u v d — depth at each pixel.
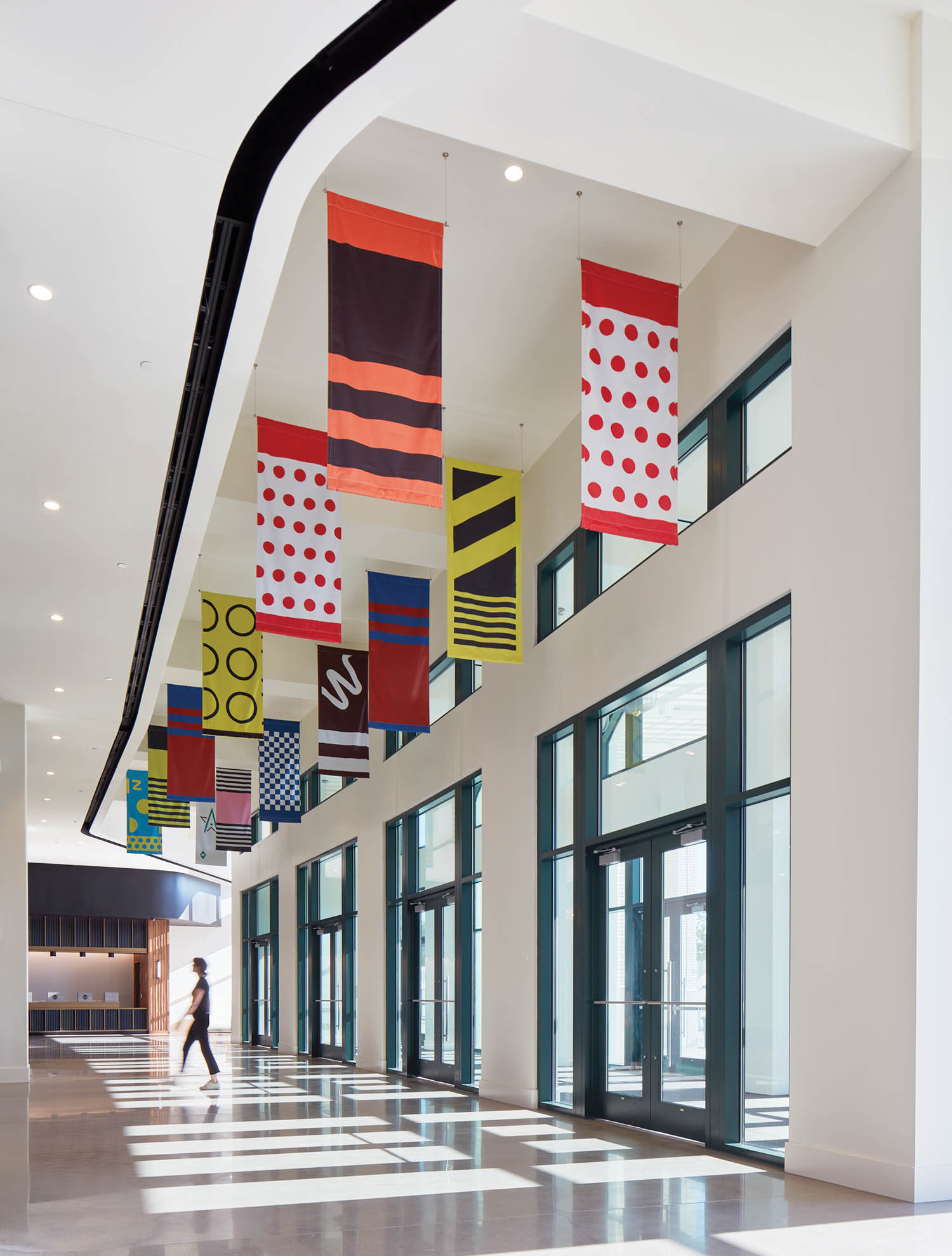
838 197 7.23
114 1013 39.22
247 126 4.98
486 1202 6.15
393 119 6.53
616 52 6.05
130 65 4.61
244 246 5.93
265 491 9.91
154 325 6.54
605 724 10.80
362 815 18.64
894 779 6.47
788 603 7.82
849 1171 6.48
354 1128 9.60
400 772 16.94
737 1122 8.06
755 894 8.12
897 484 6.70
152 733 19.64
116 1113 11.14
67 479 8.64
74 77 4.66
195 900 40.59
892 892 6.39
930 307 6.68
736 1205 5.98
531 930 11.83
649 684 9.92
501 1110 11.10
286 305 9.81
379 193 8.54
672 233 8.92
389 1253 5.00
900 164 6.94
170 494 9.38
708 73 6.30
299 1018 22.67
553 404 11.64
